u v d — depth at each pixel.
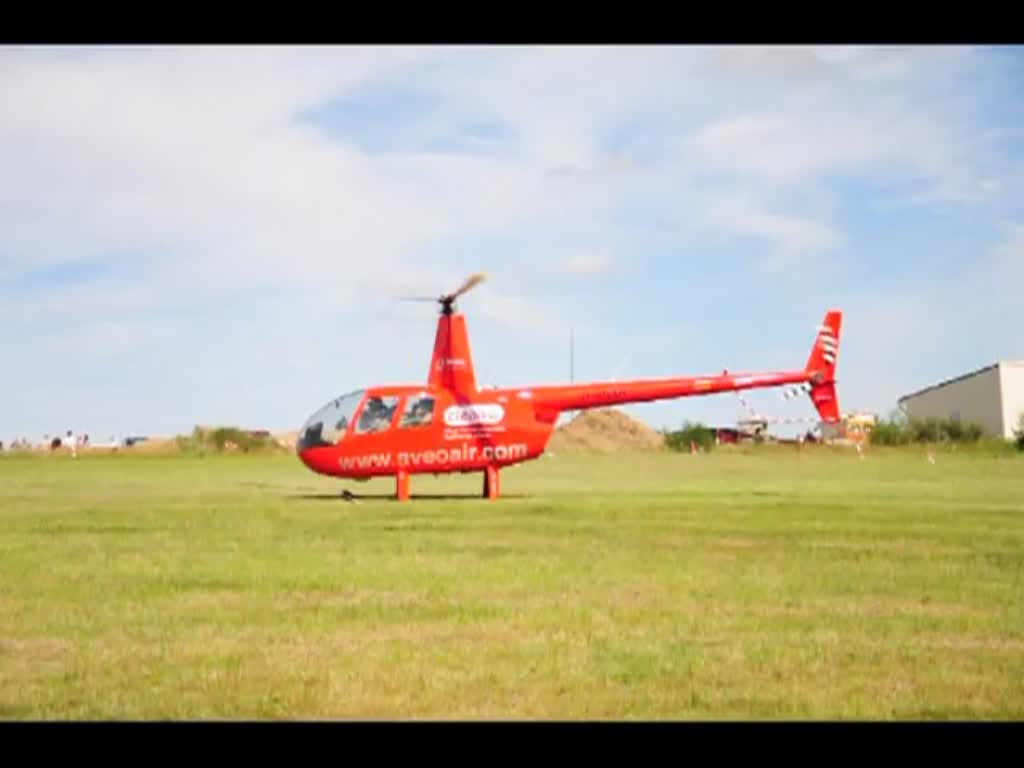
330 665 8.40
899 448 80.94
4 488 32.53
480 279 25.58
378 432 26.03
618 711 7.30
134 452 81.12
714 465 55.97
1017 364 84.38
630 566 13.48
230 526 18.67
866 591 11.63
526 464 58.31
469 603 10.97
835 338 31.36
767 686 7.84
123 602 11.04
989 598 11.27
